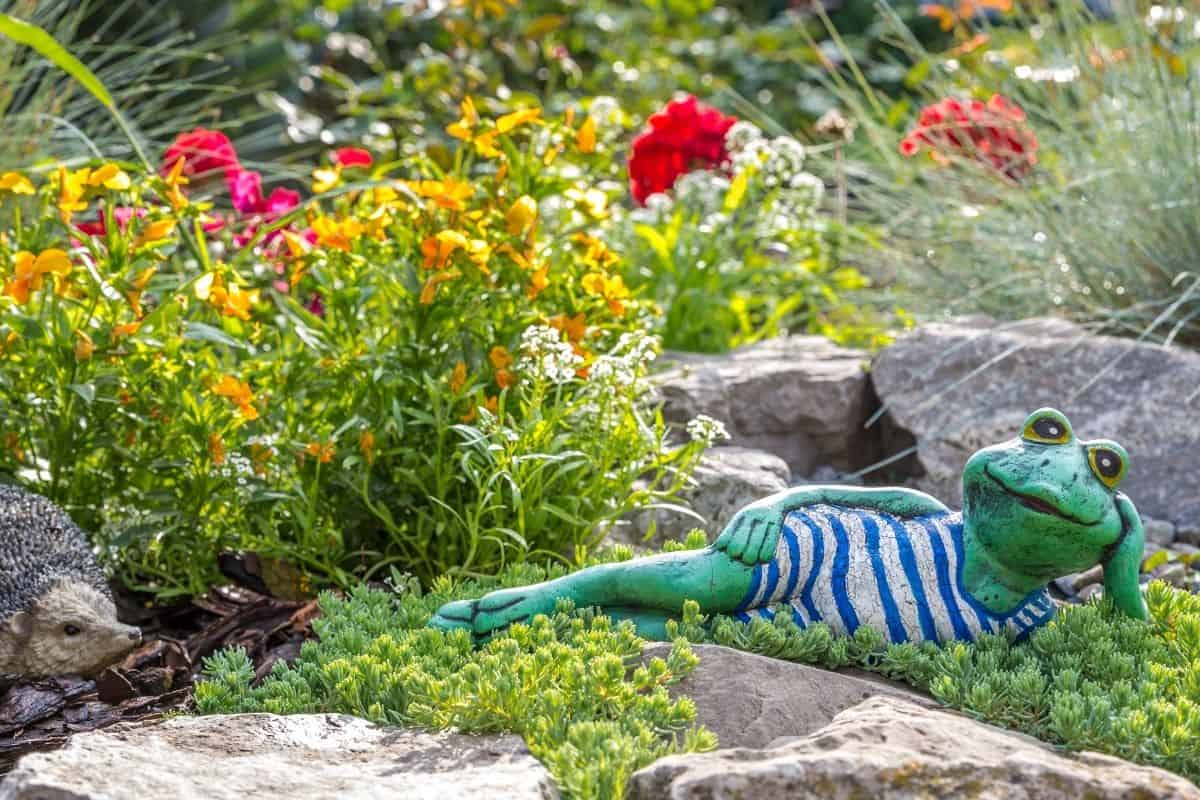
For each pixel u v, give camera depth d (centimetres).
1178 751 320
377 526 504
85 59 962
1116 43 762
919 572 385
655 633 391
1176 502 577
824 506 395
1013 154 752
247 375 510
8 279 489
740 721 337
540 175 583
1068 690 349
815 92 1222
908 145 773
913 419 617
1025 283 716
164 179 538
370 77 1095
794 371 634
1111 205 694
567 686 340
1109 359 612
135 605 495
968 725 323
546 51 1017
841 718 324
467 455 462
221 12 1105
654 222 774
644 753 311
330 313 520
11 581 426
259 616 473
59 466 493
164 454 497
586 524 478
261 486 494
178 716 358
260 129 1037
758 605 390
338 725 340
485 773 306
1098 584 502
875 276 791
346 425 471
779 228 758
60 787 298
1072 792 293
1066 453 373
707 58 1218
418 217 508
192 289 508
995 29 891
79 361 479
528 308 515
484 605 394
